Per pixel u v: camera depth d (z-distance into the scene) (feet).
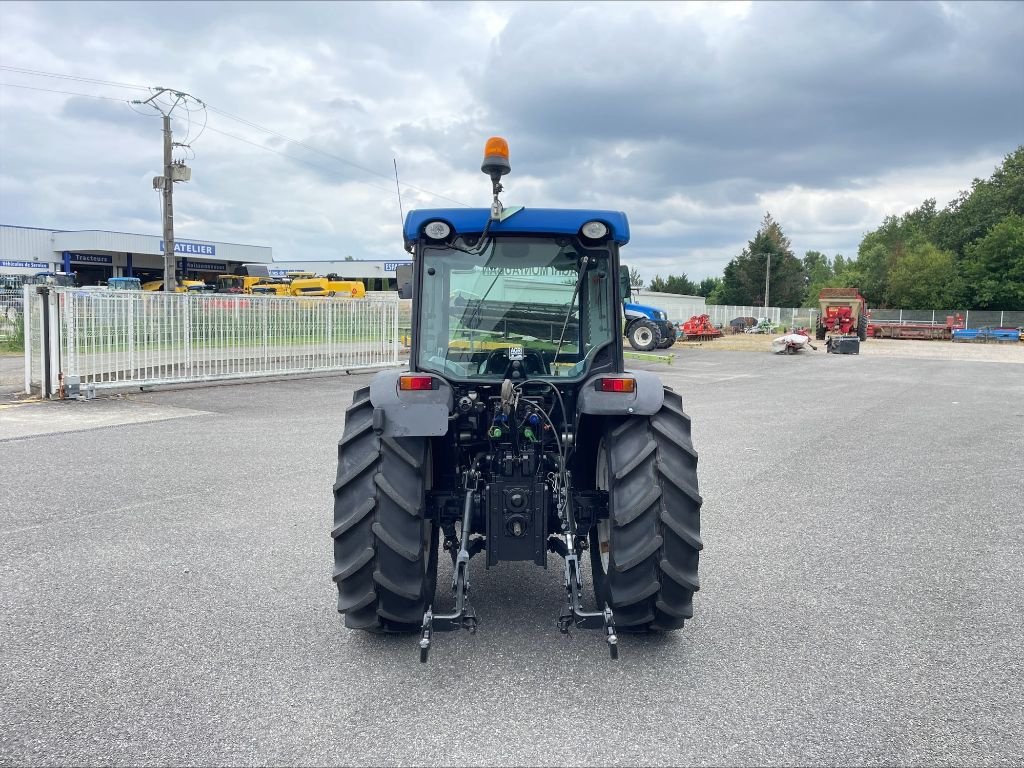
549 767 8.42
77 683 10.29
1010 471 25.45
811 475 24.66
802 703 9.91
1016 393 50.93
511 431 11.76
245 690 10.14
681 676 10.67
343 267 215.92
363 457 11.34
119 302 41.22
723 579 14.87
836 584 14.61
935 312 188.75
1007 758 8.66
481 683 10.41
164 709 9.61
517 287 12.50
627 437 11.57
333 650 11.42
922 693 10.21
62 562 15.38
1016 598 13.89
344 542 11.15
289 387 46.57
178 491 21.39
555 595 13.80
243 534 17.38
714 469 25.54
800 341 94.38
